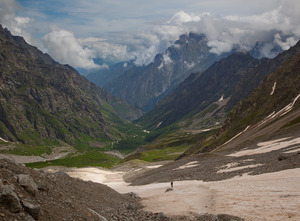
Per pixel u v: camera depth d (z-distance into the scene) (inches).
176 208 1594.5
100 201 1583.4
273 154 3161.9
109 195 1991.9
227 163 3476.9
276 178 1806.1
